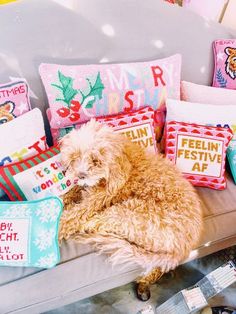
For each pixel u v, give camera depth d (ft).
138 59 5.51
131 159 4.11
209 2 6.75
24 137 4.23
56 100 4.58
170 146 4.79
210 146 4.77
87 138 3.77
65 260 3.76
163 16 5.59
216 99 5.57
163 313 4.33
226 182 5.07
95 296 4.96
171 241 3.76
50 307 3.82
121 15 5.28
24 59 4.74
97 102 4.75
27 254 3.43
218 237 4.55
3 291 3.45
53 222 3.52
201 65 6.01
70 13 4.95
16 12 4.67
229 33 6.19
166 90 5.19
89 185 3.93
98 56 5.22
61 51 4.96
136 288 5.09
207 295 4.41
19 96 4.47
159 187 3.98
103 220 3.88
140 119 4.78
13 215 3.45
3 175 3.88
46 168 4.07
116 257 3.81
